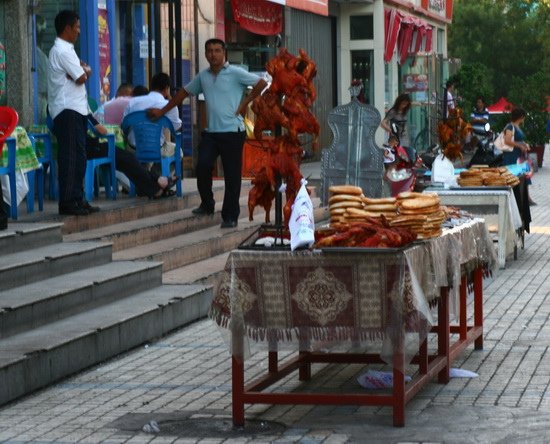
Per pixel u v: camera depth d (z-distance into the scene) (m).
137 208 16.12
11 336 10.47
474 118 33.41
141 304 12.14
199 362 10.84
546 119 43.56
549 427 8.39
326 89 38.28
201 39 27.06
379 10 39.25
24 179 14.32
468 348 11.28
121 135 17.42
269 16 30.94
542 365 10.48
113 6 20.62
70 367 10.31
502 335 11.90
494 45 73.50
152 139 17.38
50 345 10.05
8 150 13.91
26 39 17.31
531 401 9.16
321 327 8.48
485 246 11.05
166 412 9.02
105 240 14.15
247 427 8.52
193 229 16.56
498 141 24.31
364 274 8.40
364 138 16.23
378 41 39.25
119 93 18.97
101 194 17.78
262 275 8.52
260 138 9.01
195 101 25.95
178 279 13.83
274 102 8.88
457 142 17.33
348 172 16.28
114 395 9.62
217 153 16.84
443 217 9.19
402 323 8.35
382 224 8.86
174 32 23.61
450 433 8.27
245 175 23.30
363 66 39.62
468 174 17.20
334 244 8.43
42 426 8.67
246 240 8.88
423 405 9.06
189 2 26.52
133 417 8.88
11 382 9.41
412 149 18.98
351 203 9.20
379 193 16.34
